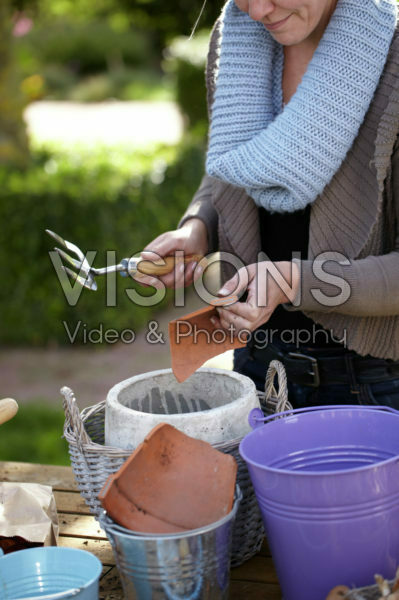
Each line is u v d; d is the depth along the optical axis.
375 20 1.23
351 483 0.85
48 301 4.43
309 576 0.91
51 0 16.70
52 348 4.50
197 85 7.83
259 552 1.15
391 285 1.20
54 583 0.91
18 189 4.30
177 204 5.29
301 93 1.26
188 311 5.09
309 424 1.04
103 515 0.94
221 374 1.24
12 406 1.09
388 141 1.19
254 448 0.99
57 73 15.74
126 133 9.73
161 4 9.65
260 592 1.05
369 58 1.22
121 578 0.94
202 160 5.79
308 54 1.34
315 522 0.87
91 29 17.31
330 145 1.23
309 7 1.19
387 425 1.02
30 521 1.04
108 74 16.23
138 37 17.62
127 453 1.04
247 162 1.28
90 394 3.79
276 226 1.41
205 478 0.96
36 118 11.74
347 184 1.28
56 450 3.03
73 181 4.56
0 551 0.94
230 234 1.43
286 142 1.25
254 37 1.36
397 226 1.27
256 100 1.35
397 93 1.19
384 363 1.34
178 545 0.88
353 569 0.89
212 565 0.91
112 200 4.31
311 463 1.04
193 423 1.05
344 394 1.36
